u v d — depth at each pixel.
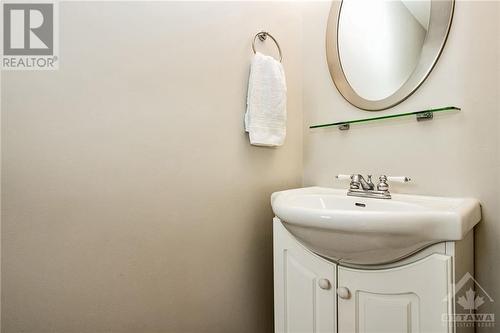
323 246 0.73
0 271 0.71
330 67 1.20
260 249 1.17
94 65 0.83
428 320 0.64
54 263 0.77
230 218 1.09
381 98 1.04
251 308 1.15
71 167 0.79
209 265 1.04
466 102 0.84
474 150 0.82
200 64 1.02
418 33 0.95
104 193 0.84
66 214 0.79
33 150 0.75
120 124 0.86
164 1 0.94
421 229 0.61
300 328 0.89
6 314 0.72
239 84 1.11
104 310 0.84
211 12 1.05
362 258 0.70
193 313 1.00
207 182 1.03
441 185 0.89
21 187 0.74
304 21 1.34
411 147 0.96
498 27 0.78
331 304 0.80
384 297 0.71
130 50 0.88
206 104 1.03
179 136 0.97
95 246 0.83
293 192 1.11
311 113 1.30
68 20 0.79
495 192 0.78
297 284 0.90
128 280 0.88
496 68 0.78
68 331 0.79
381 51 1.05
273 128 1.12
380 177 0.95
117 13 0.86
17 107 0.74
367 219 0.62
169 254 0.95
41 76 0.76
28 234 0.74
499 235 0.78
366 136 1.09
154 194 0.92
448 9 0.87
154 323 0.92
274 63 1.13
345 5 1.18
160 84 0.93
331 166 1.21
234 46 1.10
